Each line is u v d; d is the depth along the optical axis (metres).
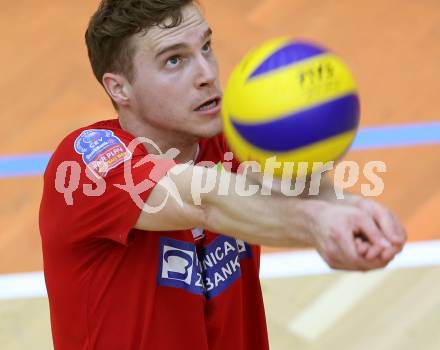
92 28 6.30
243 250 7.09
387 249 3.95
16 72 18.94
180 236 6.42
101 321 6.40
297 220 4.38
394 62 18.86
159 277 6.36
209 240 6.71
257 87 4.28
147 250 6.27
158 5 5.86
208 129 6.16
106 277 6.30
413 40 19.62
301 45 4.43
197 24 5.95
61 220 6.12
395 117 16.78
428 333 11.20
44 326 11.70
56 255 6.41
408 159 15.37
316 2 21.25
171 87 6.00
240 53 18.97
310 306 11.86
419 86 17.84
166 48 5.90
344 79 4.38
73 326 6.57
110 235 5.83
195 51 5.98
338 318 11.59
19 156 16.06
